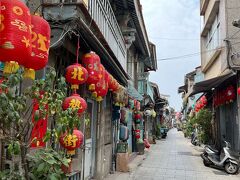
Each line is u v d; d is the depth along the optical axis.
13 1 3.15
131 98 14.78
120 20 13.02
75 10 5.52
